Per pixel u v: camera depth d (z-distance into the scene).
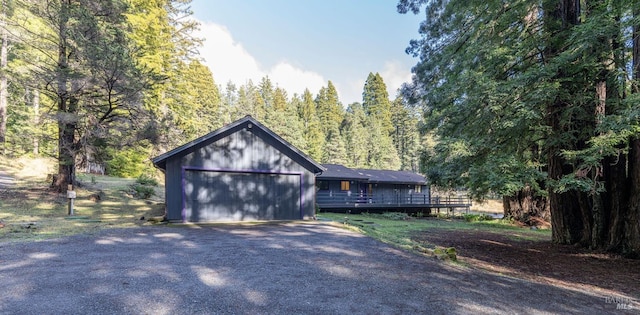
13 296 4.16
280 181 14.01
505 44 11.20
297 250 7.42
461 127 10.87
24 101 21.64
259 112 59.09
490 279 5.93
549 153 10.60
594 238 10.41
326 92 65.44
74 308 3.82
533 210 19.36
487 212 33.00
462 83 10.50
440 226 17.28
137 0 21.47
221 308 3.93
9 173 19.52
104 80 12.86
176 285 4.72
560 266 8.45
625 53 8.89
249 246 7.72
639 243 9.14
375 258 6.91
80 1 13.50
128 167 26.16
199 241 8.25
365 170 28.91
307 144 50.31
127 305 3.94
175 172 12.12
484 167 9.19
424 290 4.92
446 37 17.08
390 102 69.75
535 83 8.57
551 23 10.09
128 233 9.17
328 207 21.67
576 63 8.57
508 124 8.60
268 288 4.71
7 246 7.01
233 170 13.06
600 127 7.55
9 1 13.36
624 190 9.60
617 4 7.19
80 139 14.15
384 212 24.06
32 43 13.86
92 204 14.84
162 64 23.95
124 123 14.55
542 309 4.50
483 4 12.14
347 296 4.49
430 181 13.31
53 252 6.62
